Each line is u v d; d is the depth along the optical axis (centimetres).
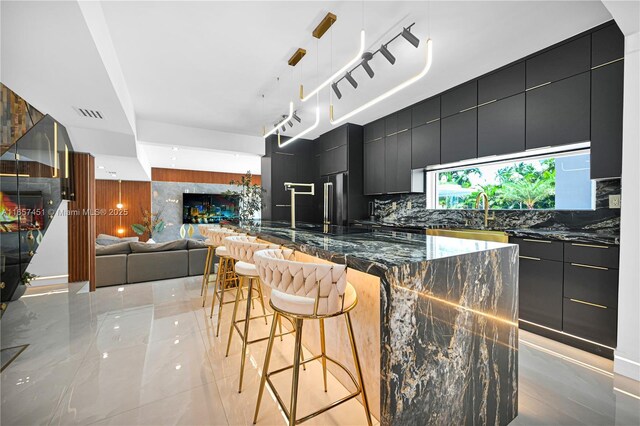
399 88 224
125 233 876
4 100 250
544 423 148
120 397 164
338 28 234
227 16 218
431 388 117
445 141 358
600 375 188
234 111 424
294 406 117
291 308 122
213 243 296
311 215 596
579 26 230
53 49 192
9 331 253
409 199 460
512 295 157
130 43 251
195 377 184
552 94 257
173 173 933
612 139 221
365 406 128
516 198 332
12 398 163
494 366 145
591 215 264
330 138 541
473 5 207
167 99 378
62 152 360
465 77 321
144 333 250
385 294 104
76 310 306
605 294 206
